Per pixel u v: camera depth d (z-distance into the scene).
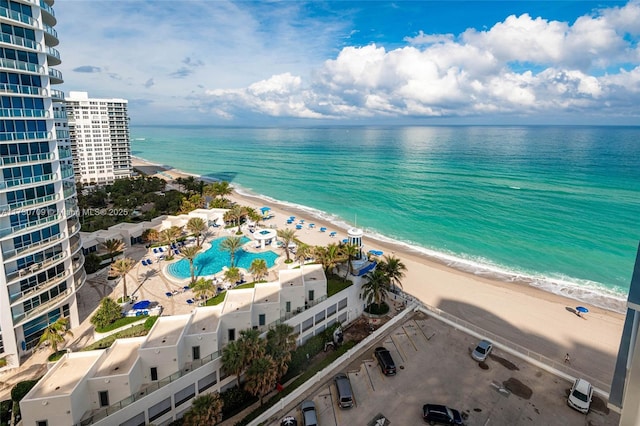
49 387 30.41
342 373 40.00
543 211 122.19
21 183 41.03
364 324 51.88
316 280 48.50
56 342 40.88
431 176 192.75
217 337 38.47
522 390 37.47
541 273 77.56
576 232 101.75
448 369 40.59
